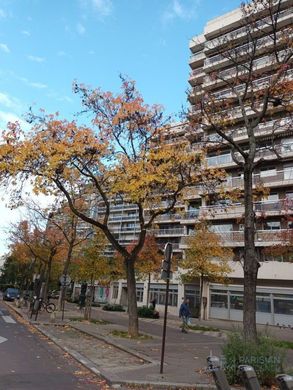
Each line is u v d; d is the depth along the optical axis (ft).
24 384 24.89
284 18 72.49
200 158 54.70
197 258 99.30
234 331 32.65
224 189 56.08
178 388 26.53
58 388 24.54
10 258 199.93
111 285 213.87
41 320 74.95
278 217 112.06
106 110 56.49
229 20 139.03
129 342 49.16
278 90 47.29
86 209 94.38
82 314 100.83
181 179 54.70
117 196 58.34
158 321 97.76
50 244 119.03
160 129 57.00
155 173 51.37
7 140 52.13
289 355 43.21
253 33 53.72
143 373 30.12
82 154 52.29
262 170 118.73
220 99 52.29
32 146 51.29
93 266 94.99
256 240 111.45
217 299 125.18
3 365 30.40
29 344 43.65
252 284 38.09
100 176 57.88
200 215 107.24
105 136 55.11
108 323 78.95
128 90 57.26
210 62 133.90
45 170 51.57
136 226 240.73
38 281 110.93
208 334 72.59
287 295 108.68
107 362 34.78
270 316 110.42
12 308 113.60
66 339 49.80
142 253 126.72
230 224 124.36
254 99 53.52
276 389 26.53
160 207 57.98
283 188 115.03
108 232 58.75
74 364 33.78
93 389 25.16
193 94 59.06
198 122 52.26
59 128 53.31
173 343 52.42
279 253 76.48
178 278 122.11
